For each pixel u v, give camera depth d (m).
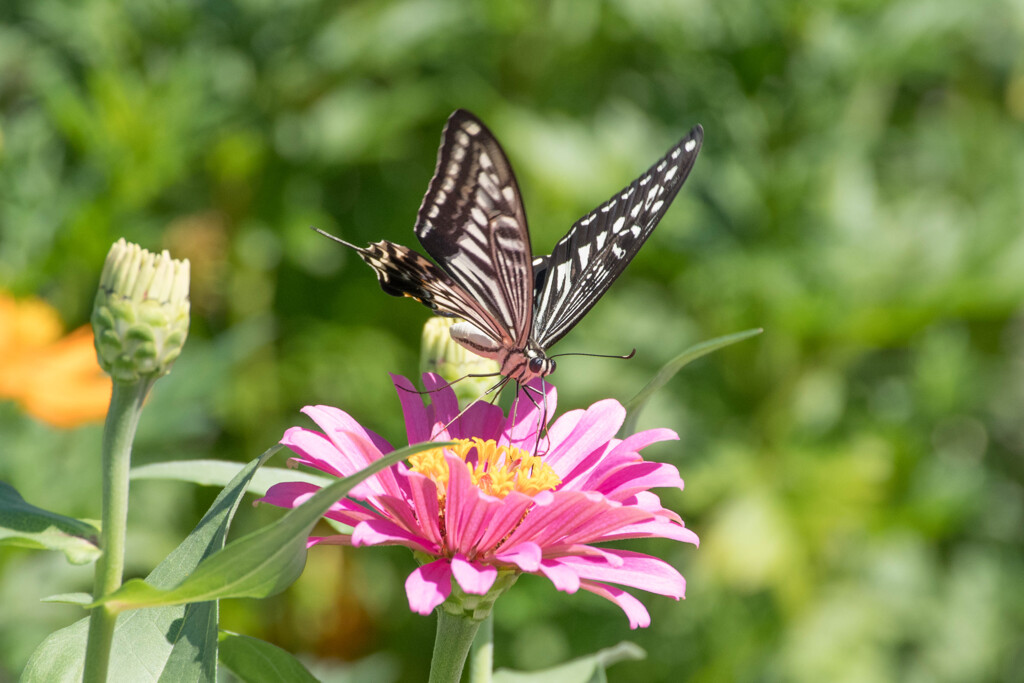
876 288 0.98
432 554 0.58
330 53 0.97
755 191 0.97
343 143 1.02
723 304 1.00
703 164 1.01
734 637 0.98
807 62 0.94
